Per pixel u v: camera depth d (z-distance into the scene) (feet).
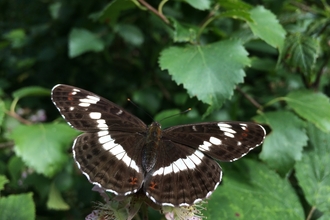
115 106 0.53
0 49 1.08
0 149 0.77
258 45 0.76
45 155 0.65
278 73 0.83
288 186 0.59
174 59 0.59
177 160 0.51
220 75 0.57
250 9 0.65
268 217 0.55
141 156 0.51
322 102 0.62
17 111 0.99
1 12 1.22
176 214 0.51
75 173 0.80
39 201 0.79
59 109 0.51
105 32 0.80
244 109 0.79
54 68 0.93
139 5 0.64
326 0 0.75
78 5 0.86
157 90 0.85
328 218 0.57
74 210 0.78
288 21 0.71
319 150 0.60
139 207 0.50
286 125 0.59
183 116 0.66
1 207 0.60
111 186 0.48
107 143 0.51
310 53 0.61
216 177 0.49
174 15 0.82
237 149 0.51
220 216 0.54
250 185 0.58
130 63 0.91
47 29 0.95
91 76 0.92
